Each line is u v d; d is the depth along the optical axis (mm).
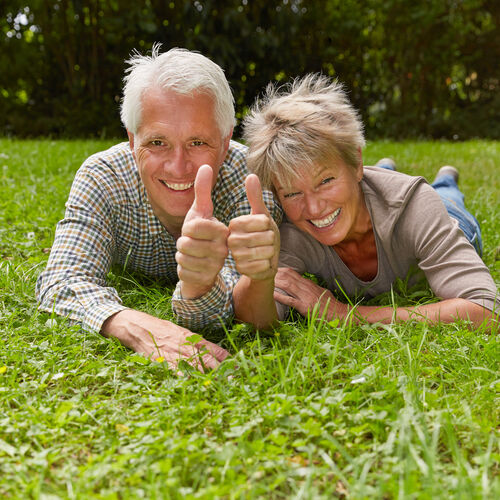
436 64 14492
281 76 13289
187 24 12039
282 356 2230
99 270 2684
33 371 2178
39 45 13234
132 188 2820
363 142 2652
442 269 2670
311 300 2699
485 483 1479
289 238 2889
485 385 2041
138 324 2367
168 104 2412
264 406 1896
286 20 12562
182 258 2121
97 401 2014
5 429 1821
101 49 13008
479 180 6402
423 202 2758
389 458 1625
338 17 13609
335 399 1901
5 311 2697
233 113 2619
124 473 1630
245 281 2436
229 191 2877
